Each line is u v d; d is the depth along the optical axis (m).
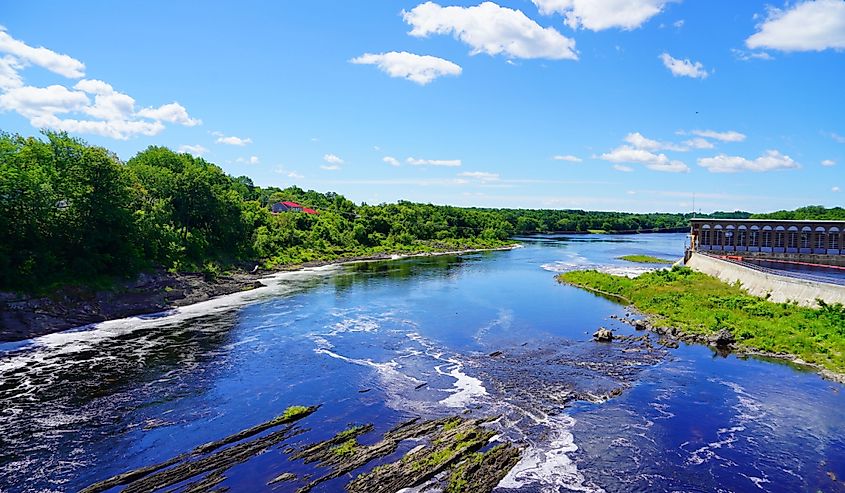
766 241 81.69
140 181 78.81
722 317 47.28
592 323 49.66
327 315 52.50
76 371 34.38
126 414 27.75
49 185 50.06
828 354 36.94
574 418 27.91
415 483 21.23
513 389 32.06
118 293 53.16
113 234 55.53
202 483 21.19
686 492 21.19
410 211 172.38
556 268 95.31
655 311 53.50
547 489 21.17
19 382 32.22
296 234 112.56
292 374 34.38
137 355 38.12
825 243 79.81
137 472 21.89
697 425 27.16
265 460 23.05
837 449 24.66
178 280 62.78
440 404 29.59
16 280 46.06
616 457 23.83
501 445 24.59
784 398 30.62
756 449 24.67
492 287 71.69
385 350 40.12
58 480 21.38
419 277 82.00
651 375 34.66
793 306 47.56
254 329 46.41
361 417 27.70
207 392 31.02
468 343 42.34
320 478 21.53
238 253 88.94
